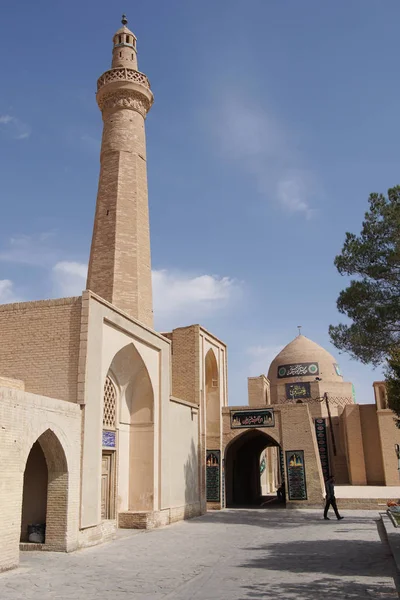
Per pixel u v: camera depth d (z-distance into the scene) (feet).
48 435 36.24
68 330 41.60
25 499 39.91
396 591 23.25
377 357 55.98
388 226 54.44
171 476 58.70
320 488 71.77
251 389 109.50
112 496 50.06
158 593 24.36
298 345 136.15
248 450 99.71
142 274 67.56
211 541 42.50
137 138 73.67
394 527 42.57
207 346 76.48
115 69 74.54
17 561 30.71
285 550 37.04
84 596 23.85
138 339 52.39
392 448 98.07
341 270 57.72
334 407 122.62
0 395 30.81
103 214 68.95
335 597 22.43
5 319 43.21
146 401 55.52
